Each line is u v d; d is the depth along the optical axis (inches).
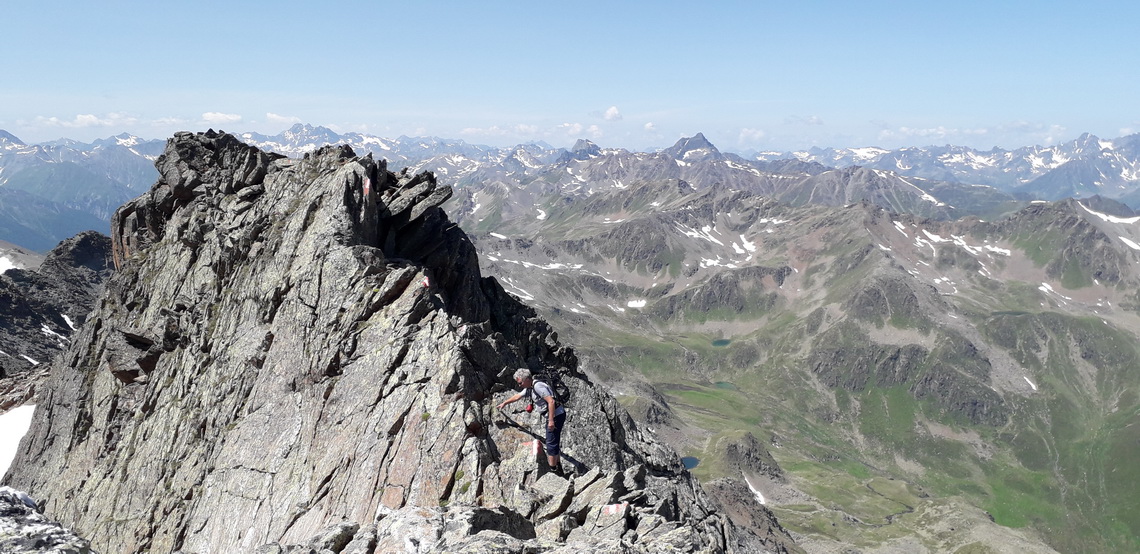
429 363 1218.6
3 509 491.8
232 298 1851.6
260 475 1311.5
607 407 1523.1
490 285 2032.5
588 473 973.2
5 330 5787.4
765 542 4473.4
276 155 2340.1
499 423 1128.2
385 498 1036.5
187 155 2443.4
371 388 1251.8
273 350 1551.4
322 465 1197.1
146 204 2475.4
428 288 1411.2
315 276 1563.7
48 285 6875.0
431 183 1911.9
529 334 1918.1
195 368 1803.6
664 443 1521.9
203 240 2199.8
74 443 2037.4
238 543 1212.5
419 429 1109.1
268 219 1958.7
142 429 1844.2
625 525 846.5
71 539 475.8
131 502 1640.0
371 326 1382.9
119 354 2052.2
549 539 809.5
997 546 7691.9
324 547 713.0
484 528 756.0
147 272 2300.7
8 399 3011.8
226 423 1536.7
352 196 1710.1
